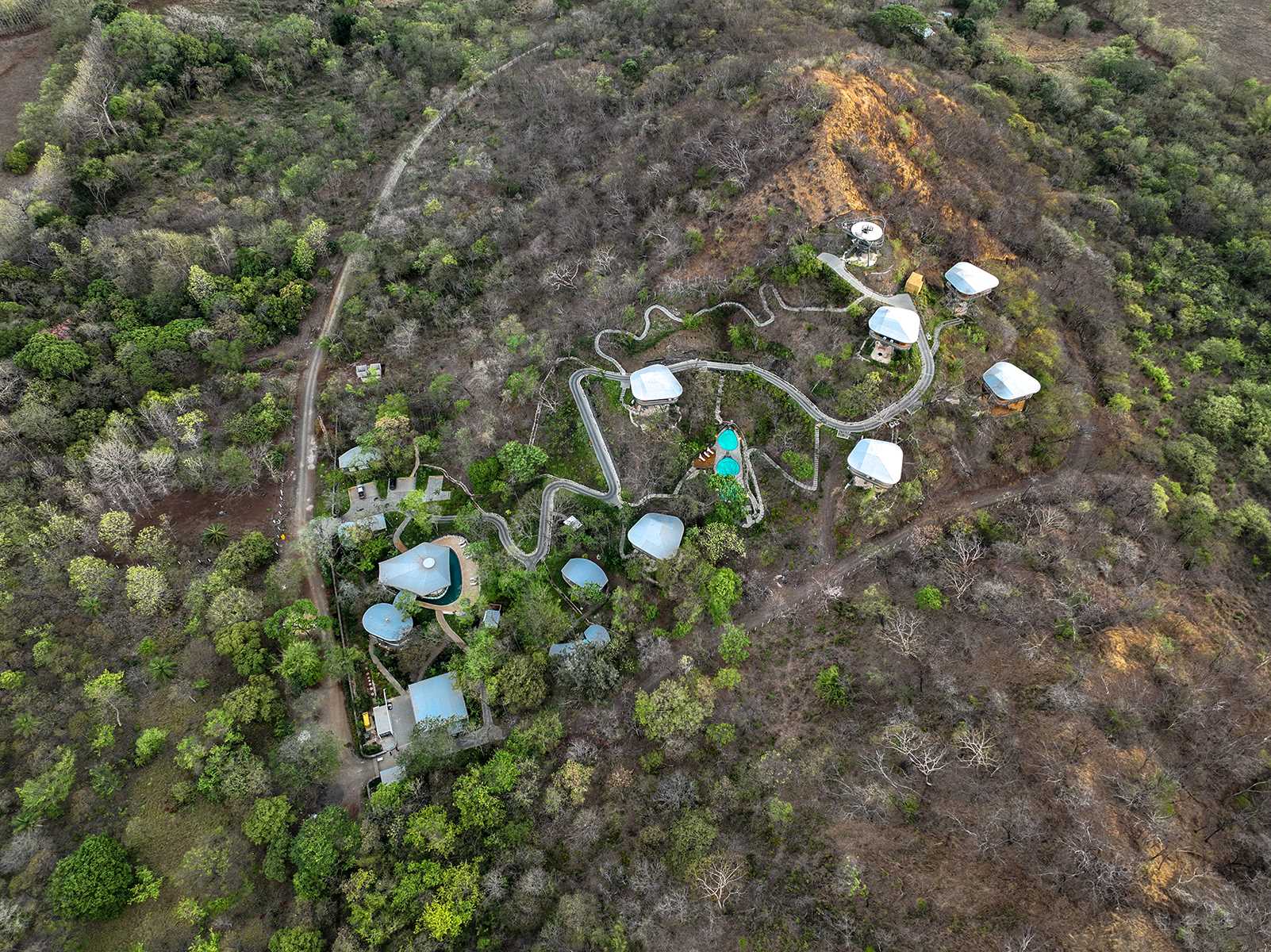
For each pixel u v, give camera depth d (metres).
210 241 145.75
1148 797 75.56
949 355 116.12
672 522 108.44
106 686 92.50
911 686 88.75
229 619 99.56
